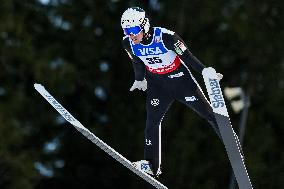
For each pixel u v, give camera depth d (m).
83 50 54.62
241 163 17.75
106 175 54.62
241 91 38.41
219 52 53.34
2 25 49.75
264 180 50.44
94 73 55.31
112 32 55.12
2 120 49.06
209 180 50.72
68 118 18.22
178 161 50.59
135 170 18.14
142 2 54.88
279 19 52.47
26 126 53.25
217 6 52.06
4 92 51.25
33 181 50.50
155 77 18.31
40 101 53.41
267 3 52.47
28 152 50.59
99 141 17.80
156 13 54.19
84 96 55.72
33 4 53.47
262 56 52.94
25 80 52.88
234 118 51.84
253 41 52.78
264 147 51.06
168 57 17.80
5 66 51.50
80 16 54.78
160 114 18.67
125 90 55.09
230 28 52.41
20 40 50.97
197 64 17.39
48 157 53.72
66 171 54.56
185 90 18.30
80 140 54.41
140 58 17.97
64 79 51.59
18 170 48.53
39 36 54.38
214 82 17.33
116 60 55.59
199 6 52.09
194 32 52.75
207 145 51.06
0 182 48.12
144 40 17.48
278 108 53.22
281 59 52.91
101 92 56.12
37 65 50.78
